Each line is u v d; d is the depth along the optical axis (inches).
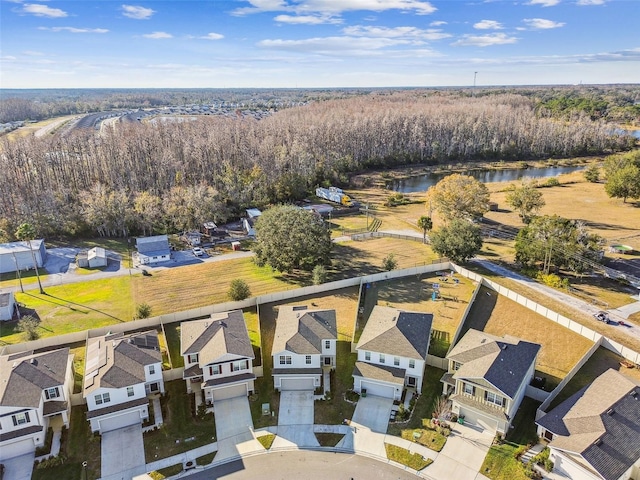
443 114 7706.7
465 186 3777.1
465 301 2532.0
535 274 2849.4
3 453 1528.1
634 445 1412.4
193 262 3213.6
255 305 2475.4
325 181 5251.0
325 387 1862.7
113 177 4360.2
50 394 1648.6
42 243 3248.0
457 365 1788.9
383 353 1839.3
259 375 1927.9
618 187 4416.8
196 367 1849.2
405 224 4047.7
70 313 2458.2
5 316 2383.1
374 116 7135.8
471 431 1628.9
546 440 1562.5
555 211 4281.5
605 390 1588.3
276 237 2837.1
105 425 1652.3
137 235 3777.1
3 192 3764.8
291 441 1605.6
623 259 3102.9
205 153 4928.6
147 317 2306.8
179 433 1643.7
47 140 5388.8
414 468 1483.8
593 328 2235.5
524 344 1834.4
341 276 2928.2
